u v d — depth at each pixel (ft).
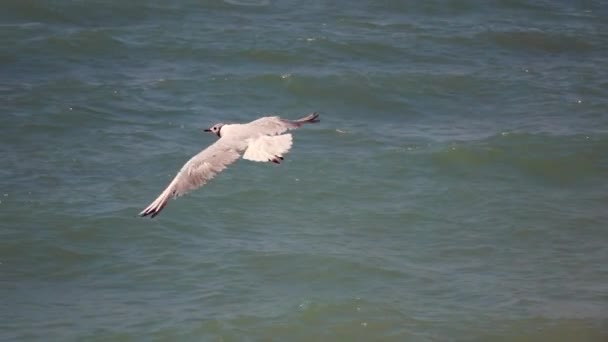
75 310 76.84
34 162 101.71
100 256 85.66
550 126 116.98
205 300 78.54
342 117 119.34
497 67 137.08
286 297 79.46
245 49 135.03
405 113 121.60
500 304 79.25
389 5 157.79
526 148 110.32
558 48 145.89
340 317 76.79
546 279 83.97
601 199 101.24
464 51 142.00
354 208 96.48
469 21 154.51
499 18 156.87
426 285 82.17
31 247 86.38
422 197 99.45
